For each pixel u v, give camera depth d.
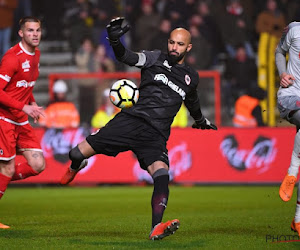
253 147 45.50
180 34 18.58
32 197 38.50
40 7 59.12
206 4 56.25
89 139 18.95
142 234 20.09
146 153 18.75
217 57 55.22
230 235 19.73
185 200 35.34
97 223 23.86
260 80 52.28
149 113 18.73
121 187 45.84
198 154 45.53
